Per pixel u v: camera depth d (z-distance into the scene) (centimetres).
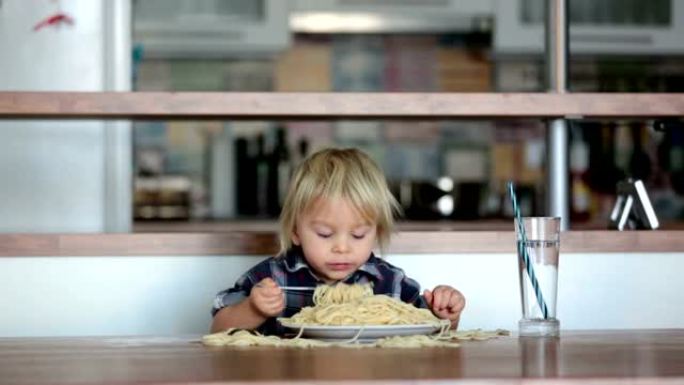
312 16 502
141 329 229
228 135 529
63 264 228
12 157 303
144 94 223
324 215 192
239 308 183
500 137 549
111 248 227
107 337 183
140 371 127
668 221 502
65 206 304
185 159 530
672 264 234
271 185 520
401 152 549
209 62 539
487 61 546
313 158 200
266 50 498
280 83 544
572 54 504
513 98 227
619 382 121
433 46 549
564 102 228
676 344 164
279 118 242
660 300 234
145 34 486
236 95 223
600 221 501
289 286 200
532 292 178
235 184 526
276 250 229
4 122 302
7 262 227
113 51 307
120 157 305
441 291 186
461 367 129
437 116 232
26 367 134
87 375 124
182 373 124
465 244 230
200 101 223
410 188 528
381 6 498
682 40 499
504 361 137
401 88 549
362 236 195
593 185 507
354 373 123
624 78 532
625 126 508
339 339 164
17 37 306
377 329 163
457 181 540
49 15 306
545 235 178
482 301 231
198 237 228
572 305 232
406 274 229
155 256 228
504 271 231
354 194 191
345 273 195
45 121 303
